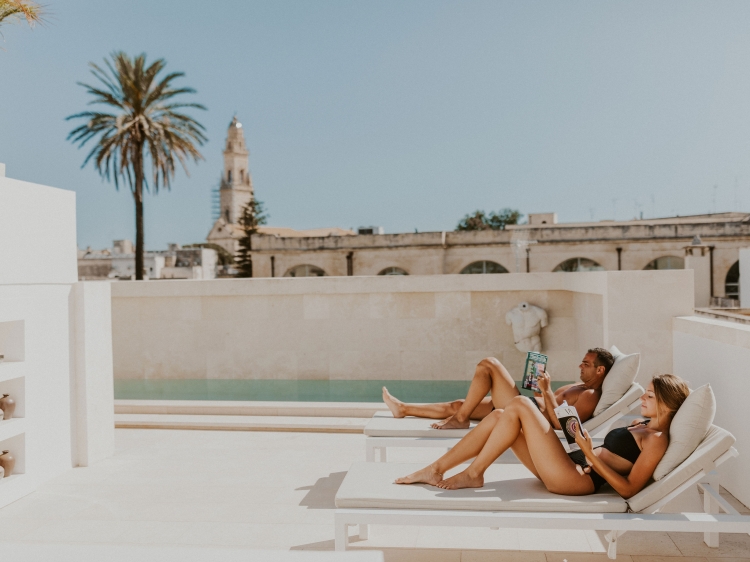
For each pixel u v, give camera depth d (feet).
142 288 31.58
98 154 65.62
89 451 16.58
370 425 14.47
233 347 31.12
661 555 10.54
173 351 31.55
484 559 10.55
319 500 13.55
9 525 12.37
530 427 9.77
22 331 14.35
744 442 12.49
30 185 14.57
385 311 30.09
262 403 22.03
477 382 13.96
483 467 10.05
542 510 9.26
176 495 14.03
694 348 16.05
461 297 29.58
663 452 9.16
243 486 14.64
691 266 91.25
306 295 30.63
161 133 67.10
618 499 9.34
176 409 22.11
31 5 15.83
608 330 18.98
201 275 177.37
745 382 12.41
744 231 104.99
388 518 9.25
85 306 16.51
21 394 14.33
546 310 28.91
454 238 117.29
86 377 16.52
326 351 30.55
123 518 12.64
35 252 14.78
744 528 8.68
